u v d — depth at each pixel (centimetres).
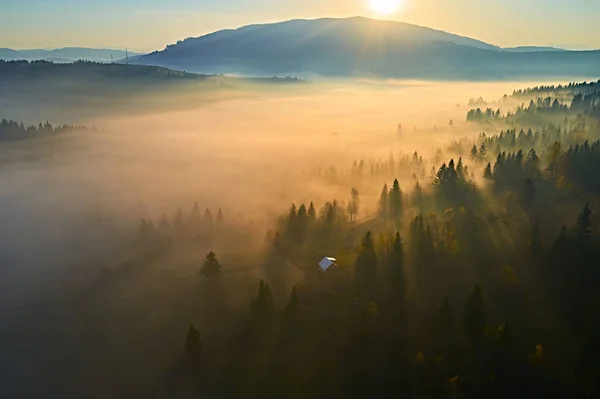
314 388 9606
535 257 12156
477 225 13812
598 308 10506
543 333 10119
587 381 8712
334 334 10475
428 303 10994
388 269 11356
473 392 9000
